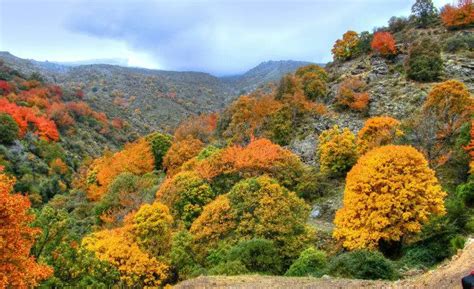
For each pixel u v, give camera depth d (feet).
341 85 209.87
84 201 201.67
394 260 84.12
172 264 96.07
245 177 143.64
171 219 106.73
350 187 90.53
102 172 210.38
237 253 83.92
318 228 118.32
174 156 212.02
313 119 197.77
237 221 104.94
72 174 272.92
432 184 85.87
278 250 94.73
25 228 56.34
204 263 98.58
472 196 93.20
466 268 42.16
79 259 73.05
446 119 140.05
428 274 47.70
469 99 142.61
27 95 379.96
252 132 203.31
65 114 359.05
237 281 61.36
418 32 256.11
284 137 194.90
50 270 57.93
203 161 156.35
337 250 99.66
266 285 57.26
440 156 128.26
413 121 143.84
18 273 51.90
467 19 235.40
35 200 205.87
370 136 148.77
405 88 188.24
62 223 75.41
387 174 85.66
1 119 253.85
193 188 135.03
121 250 93.35
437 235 76.79
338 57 261.65
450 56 207.51
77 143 329.11
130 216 116.67
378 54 232.94
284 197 107.45
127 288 90.94
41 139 285.64
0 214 51.47
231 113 250.57
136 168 213.46
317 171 162.50
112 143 401.08
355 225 87.30
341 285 53.21
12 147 250.37
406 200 81.92
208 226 105.91
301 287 54.60
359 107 186.50
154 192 160.86
